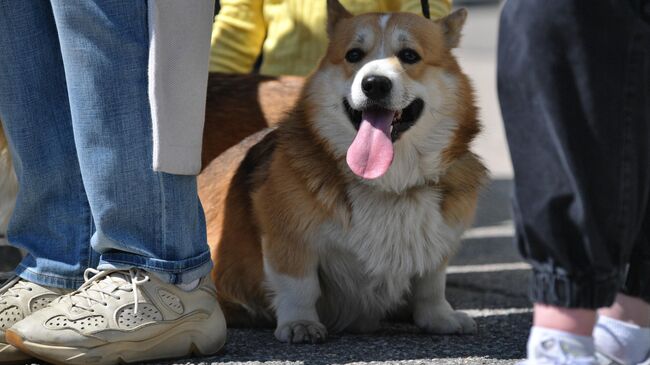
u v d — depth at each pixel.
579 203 2.65
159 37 3.52
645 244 3.10
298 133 4.47
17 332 3.59
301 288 4.32
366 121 4.31
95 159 3.58
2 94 3.75
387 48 4.50
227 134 5.24
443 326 4.37
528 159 2.74
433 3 5.68
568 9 2.64
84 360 3.60
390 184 4.25
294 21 5.71
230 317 4.86
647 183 2.76
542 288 2.79
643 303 3.19
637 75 2.69
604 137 2.67
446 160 4.37
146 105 3.59
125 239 3.66
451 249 4.40
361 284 4.41
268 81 5.45
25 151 3.78
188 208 3.74
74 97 3.58
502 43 2.82
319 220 4.22
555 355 2.80
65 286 3.87
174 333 3.73
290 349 4.03
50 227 3.87
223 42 5.86
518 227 2.80
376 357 3.84
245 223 4.67
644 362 3.20
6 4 3.66
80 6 3.49
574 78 2.68
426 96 4.44
